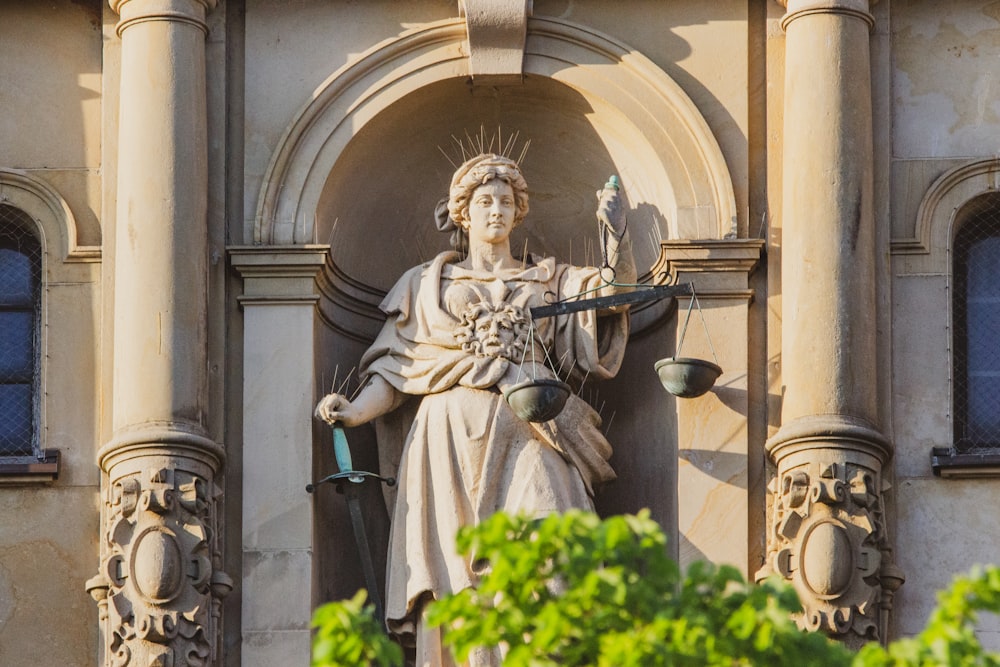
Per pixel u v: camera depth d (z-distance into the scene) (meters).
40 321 36.38
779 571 34.44
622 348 35.75
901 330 35.88
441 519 34.91
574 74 36.56
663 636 28.25
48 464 35.50
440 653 34.53
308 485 35.28
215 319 35.81
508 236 36.31
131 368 35.22
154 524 34.56
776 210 36.09
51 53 36.88
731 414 35.44
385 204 37.16
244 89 36.56
